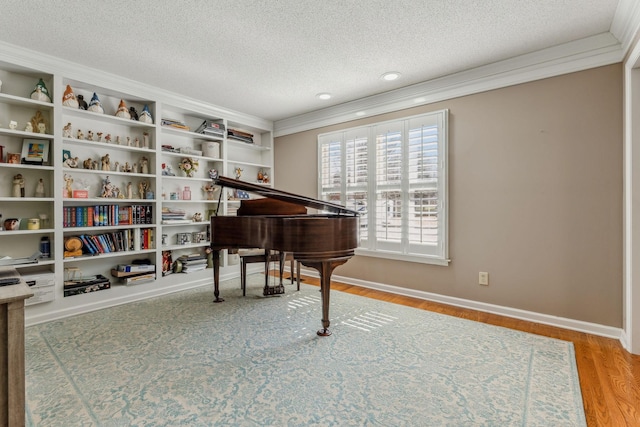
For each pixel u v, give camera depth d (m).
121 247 3.27
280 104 4.01
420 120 3.31
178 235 3.87
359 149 3.84
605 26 2.22
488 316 2.83
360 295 3.50
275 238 2.43
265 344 2.24
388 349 2.16
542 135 2.63
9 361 1.21
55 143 2.74
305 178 4.48
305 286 3.89
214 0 1.93
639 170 2.06
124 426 1.40
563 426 1.40
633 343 2.09
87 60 2.76
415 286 3.43
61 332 2.45
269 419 1.45
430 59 2.74
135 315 2.83
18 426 1.22
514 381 1.76
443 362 1.99
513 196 2.79
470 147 3.02
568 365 1.94
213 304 3.15
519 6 2.00
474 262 3.02
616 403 1.56
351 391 1.67
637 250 2.07
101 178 3.28
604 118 2.37
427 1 1.95
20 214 2.78
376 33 2.32
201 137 4.04
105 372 1.85
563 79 2.53
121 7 2.00
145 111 3.41
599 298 2.42
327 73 3.03
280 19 2.14
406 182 3.43
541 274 2.66
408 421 1.43
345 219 2.42
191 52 2.61
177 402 1.57
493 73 2.84
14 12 2.04
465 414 1.48
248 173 4.80
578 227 2.49
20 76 2.76
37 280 2.63
